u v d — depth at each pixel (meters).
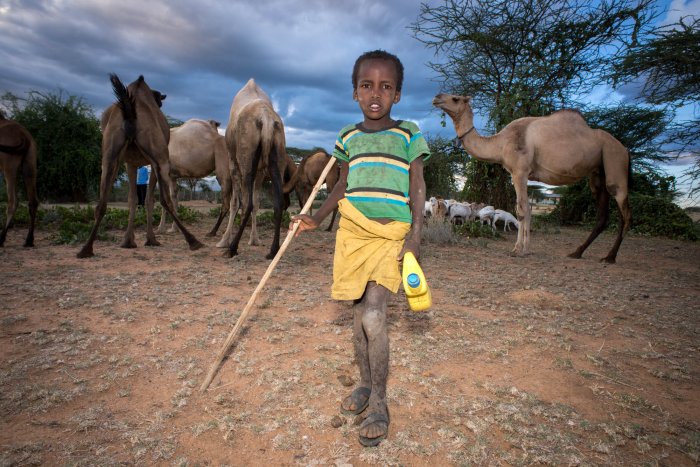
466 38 14.11
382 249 2.10
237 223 10.90
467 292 4.91
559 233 13.74
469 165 15.22
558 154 7.78
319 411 2.30
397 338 3.38
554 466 1.92
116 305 3.82
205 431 2.09
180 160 8.46
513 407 2.36
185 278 4.92
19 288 4.16
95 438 2.00
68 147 21.73
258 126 6.14
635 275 6.62
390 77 2.16
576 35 13.24
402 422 2.23
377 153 2.16
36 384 2.44
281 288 4.70
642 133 15.64
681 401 2.56
